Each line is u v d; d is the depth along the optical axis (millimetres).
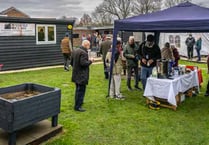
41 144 3783
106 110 5504
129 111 5457
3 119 3432
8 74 10055
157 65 5812
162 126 4621
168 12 6051
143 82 6445
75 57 5105
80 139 4020
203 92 7254
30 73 10375
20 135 3818
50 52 12570
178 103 5910
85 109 5531
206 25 4801
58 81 8648
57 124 4262
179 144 3906
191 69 7168
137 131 4387
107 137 4129
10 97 3973
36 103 3686
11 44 11000
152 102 5668
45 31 12219
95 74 10086
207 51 16266
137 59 7062
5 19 10570
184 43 16484
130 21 5883
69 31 13281
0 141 3643
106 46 8672
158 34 7496
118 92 6449
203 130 4449
